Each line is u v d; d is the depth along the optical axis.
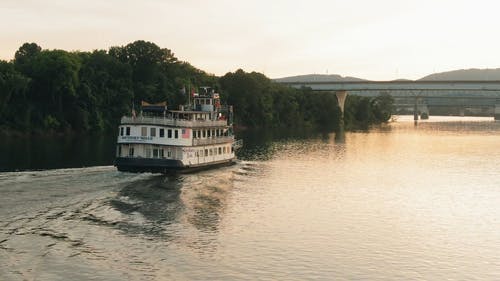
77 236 48.44
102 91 175.88
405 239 55.00
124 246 47.16
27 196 60.00
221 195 72.44
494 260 49.19
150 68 195.00
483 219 64.69
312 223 60.06
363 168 109.50
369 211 67.44
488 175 102.25
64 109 166.88
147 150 82.31
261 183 84.44
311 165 110.88
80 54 187.12
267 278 42.53
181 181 79.38
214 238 51.81
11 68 154.88
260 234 54.34
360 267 46.06
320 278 43.12
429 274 45.16
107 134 166.88
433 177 98.81
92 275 40.41
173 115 90.44
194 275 42.19
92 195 63.03
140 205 61.66
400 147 162.38
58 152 111.81
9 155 103.69
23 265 40.97
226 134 104.44
